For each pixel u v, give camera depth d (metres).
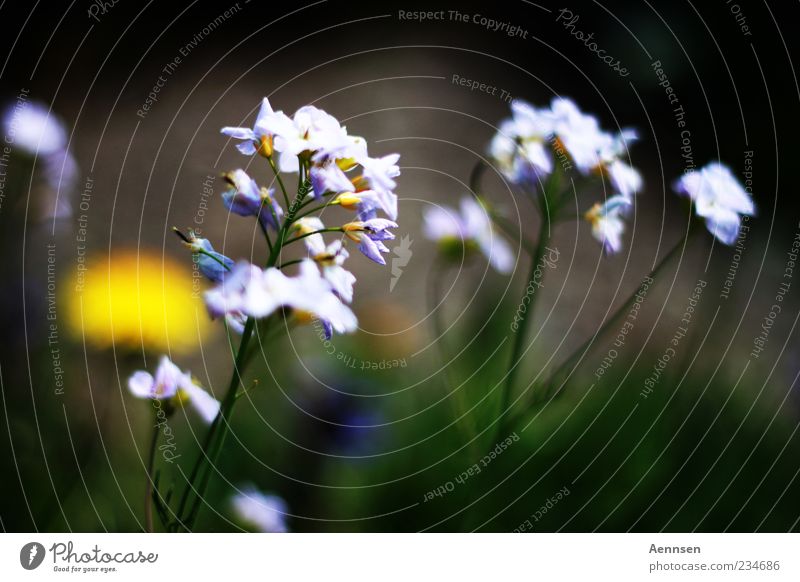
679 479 0.40
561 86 0.75
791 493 0.40
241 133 0.29
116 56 0.74
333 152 0.29
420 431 0.41
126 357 0.39
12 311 0.39
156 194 0.58
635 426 0.41
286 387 0.41
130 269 0.40
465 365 0.43
